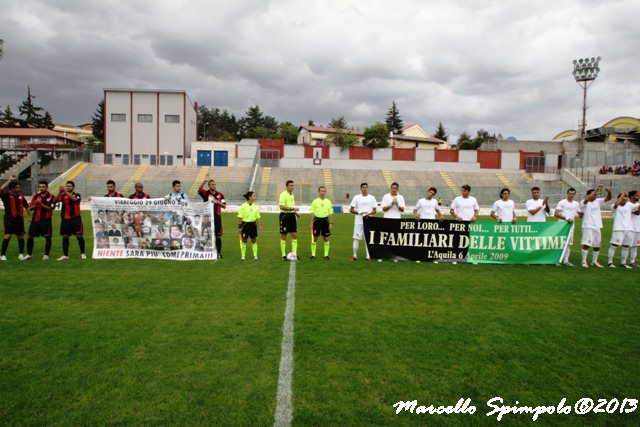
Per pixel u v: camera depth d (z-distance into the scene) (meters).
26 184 36.12
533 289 7.76
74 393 3.66
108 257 10.43
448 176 48.00
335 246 13.60
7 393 3.65
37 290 7.14
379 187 42.00
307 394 3.71
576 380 4.09
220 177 43.25
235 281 8.03
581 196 40.34
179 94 49.88
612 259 11.16
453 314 6.09
